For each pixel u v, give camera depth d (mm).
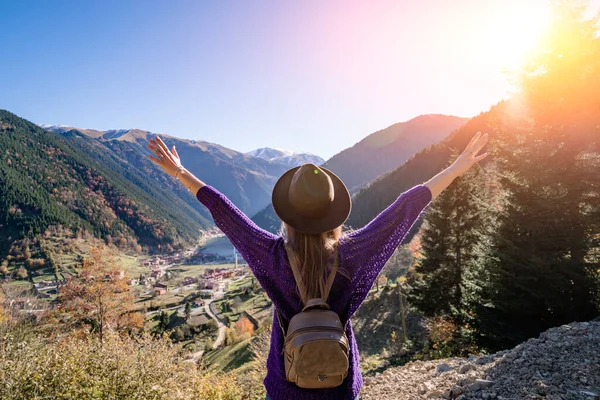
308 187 1214
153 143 1592
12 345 4656
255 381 9266
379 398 5109
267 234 1341
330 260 1221
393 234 1347
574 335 5281
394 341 17609
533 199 10617
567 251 10438
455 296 16891
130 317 25531
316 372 1081
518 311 10594
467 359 6105
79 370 4652
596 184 10117
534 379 4043
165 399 5266
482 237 12492
